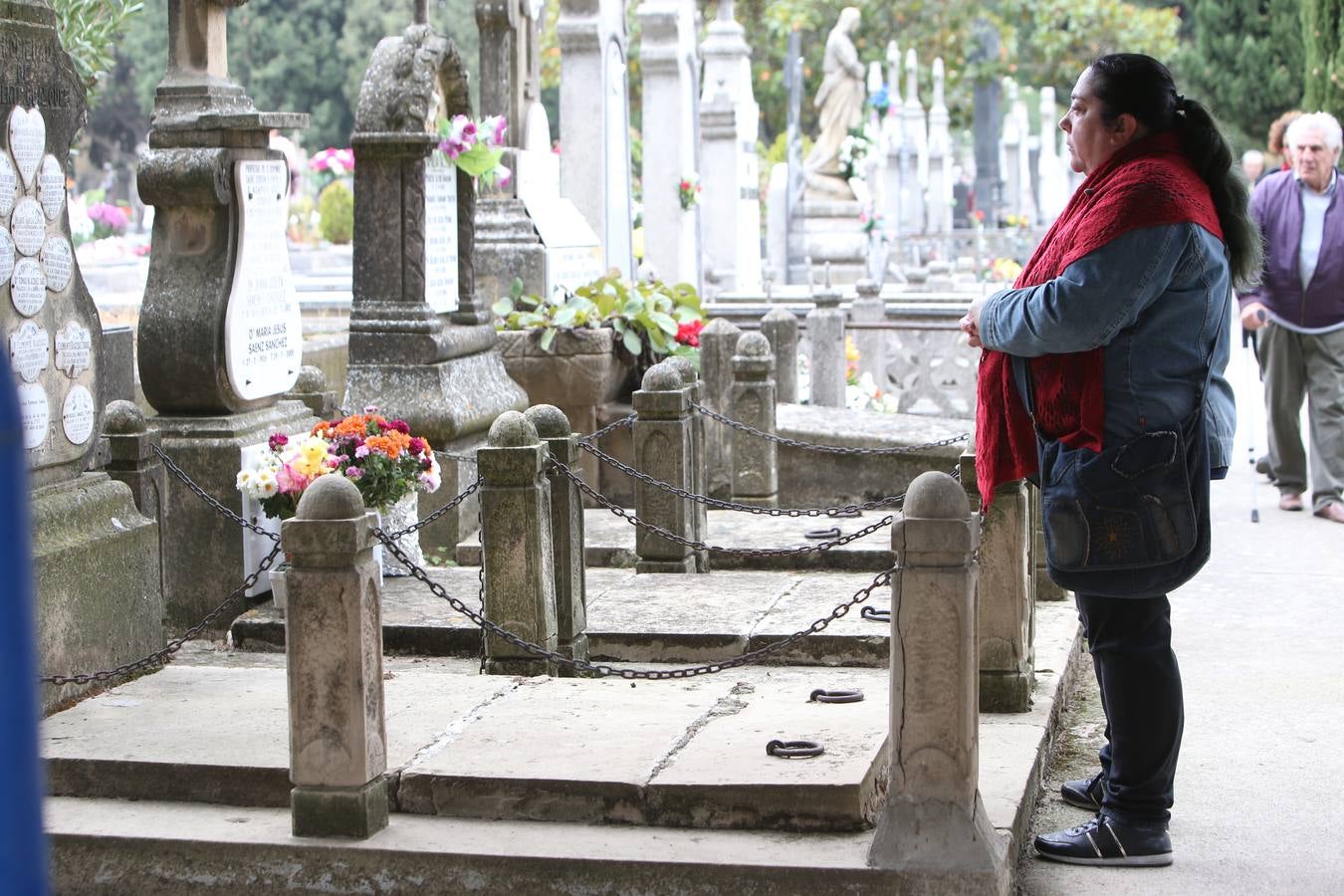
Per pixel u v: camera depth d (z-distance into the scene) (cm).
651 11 1647
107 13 1096
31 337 561
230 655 697
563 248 1124
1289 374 1027
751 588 755
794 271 2559
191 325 741
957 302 1633
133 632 605
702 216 2066
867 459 938
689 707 542
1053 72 4291
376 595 458
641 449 786
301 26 3781
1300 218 1006
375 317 859
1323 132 977
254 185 763
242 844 450
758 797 452
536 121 1150
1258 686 681
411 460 729
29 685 141
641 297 1051
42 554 550
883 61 4009
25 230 556
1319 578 878
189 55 756
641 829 457
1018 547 589
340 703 448
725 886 427
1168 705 470
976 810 431
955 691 422
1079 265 432
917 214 3170
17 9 552
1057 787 555
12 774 140
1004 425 471
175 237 755
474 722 524
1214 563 919
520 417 626
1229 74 3934
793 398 1143
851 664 661
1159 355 438
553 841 447
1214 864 479
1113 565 440
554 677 623
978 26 3975
